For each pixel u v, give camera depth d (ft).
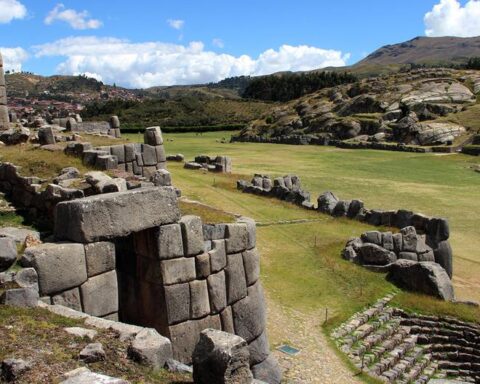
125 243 38.01
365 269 70.59
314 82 551.59
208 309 37.60
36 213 51.24
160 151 79.30
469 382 53.06
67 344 25.53
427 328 59.00
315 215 96.94
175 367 26.73
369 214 91.66
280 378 42.29
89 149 65.51
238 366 24.29
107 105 490.08
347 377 44.68
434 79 339.36
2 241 31.50
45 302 30.68
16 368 21.83
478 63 449.06
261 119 357.00
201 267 37.09
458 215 109.19
